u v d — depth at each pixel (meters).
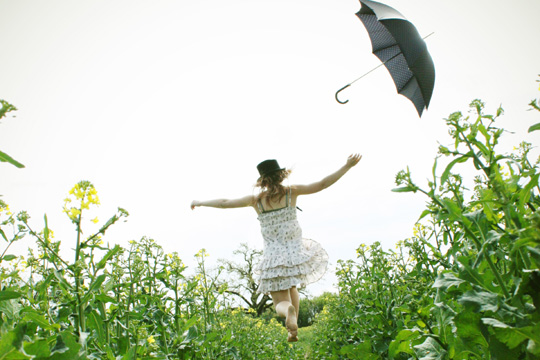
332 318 7.66
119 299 3.55
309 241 5.07
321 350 9.09
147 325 3.61
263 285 4.67
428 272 4.04
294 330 4.12
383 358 4.34
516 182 1.63
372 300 4.89
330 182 4.69
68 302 2.43
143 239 4.24
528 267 1.55
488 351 1.70
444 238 2.42
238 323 7.32
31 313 1.98
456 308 2.17
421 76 3.80
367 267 5.71
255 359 8.23
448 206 1.79
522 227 1.58
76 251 2.17
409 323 3.01
